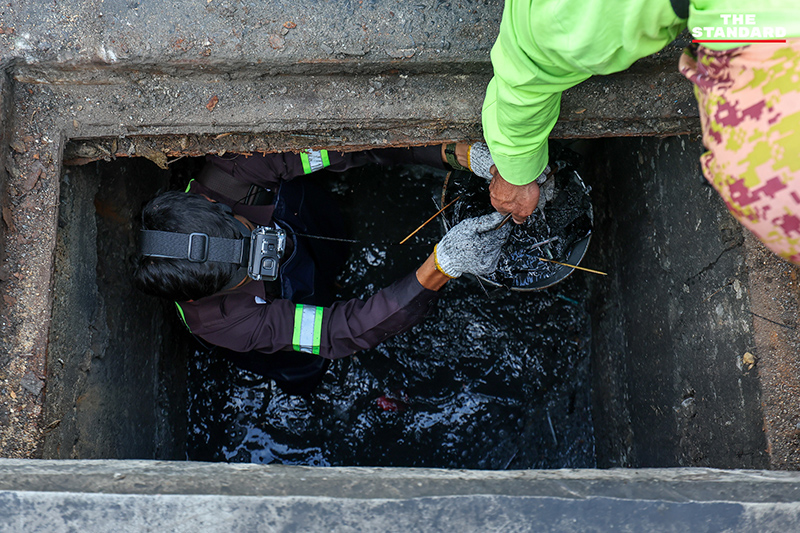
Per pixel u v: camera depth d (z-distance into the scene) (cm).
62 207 142
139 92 137
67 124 137
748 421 134
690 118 142
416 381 237
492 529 86
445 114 139
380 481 90
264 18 133
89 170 154
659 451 181
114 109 137
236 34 132
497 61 93
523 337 238
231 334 168
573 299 239
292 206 189
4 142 132
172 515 87
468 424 234
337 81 138
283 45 132
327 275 217
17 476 90
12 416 130
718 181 71
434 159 175
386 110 138
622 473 94
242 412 235
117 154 144
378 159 176
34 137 136
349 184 240
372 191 242
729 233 137
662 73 137
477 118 139
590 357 236
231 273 152
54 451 138
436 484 90
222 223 151
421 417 235
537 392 236
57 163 135
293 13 133
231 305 167
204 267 145
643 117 141
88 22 132
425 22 133
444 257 161
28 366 132
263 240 155
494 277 185
